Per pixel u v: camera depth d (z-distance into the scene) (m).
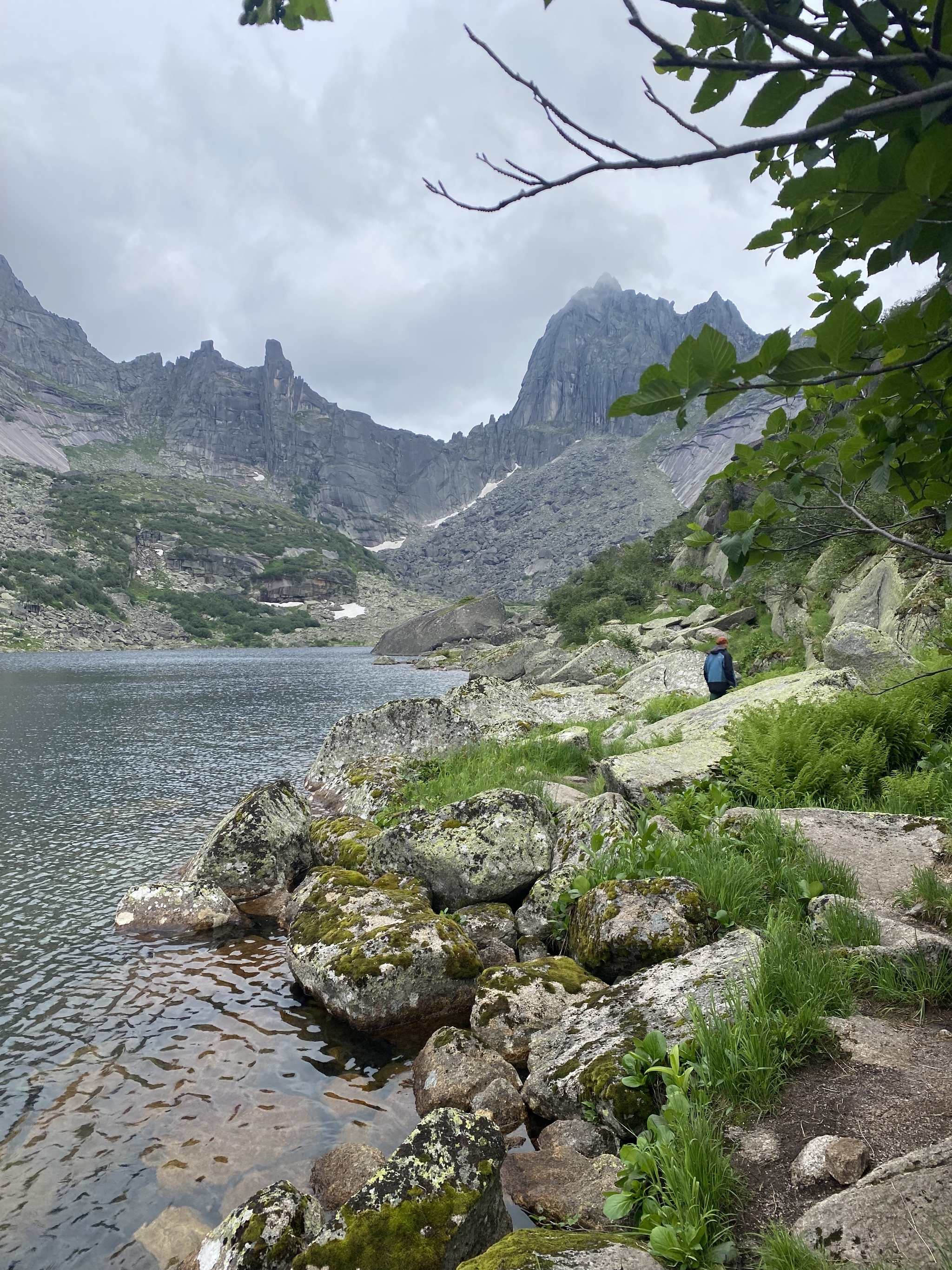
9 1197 4.61
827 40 1.18
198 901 9.90
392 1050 6.43
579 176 1.34
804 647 29.72
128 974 8.14
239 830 10.95
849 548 28.88
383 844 10.12
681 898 6.46
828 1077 3.90
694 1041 4.39
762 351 1.65
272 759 23.58
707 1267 2.96
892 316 1.74
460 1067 5.52
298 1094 5.72
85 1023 6.97
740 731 10.29
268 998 7.50
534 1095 5.12
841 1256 2.69
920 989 4.47
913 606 17.89
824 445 2.44
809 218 1.86
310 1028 6.86
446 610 135.12
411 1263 3.47
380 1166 4.59
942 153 1.33
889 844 6.94
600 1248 3.10
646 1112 4.38
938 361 1.98
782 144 1.21
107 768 21.84
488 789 12.30
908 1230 2.68
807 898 6.04
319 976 7.22
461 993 7.07
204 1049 6.46
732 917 6.25
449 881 9.13
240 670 85.62
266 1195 4.06
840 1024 4.25
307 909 8.70
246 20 2.06
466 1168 3.90
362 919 7.85
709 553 76.75
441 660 97.81
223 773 21.05
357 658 126.06
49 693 50.06
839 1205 2.86
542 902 8.30
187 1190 4.67
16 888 11.23
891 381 2.08
